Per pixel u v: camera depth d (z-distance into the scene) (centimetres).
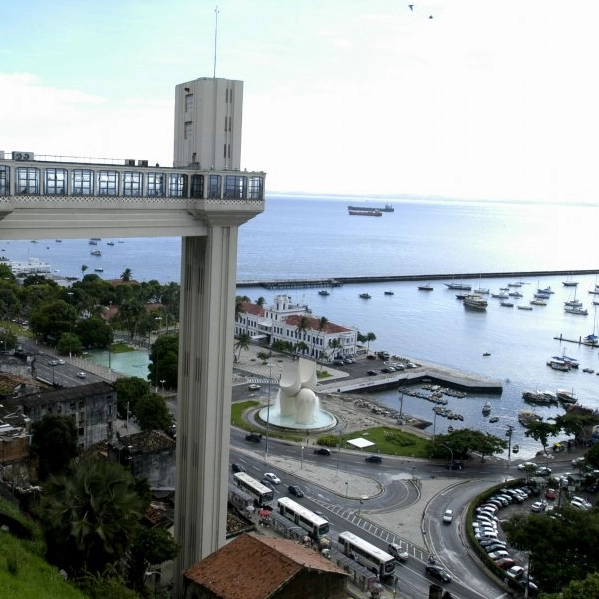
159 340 19350
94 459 6612
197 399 8125
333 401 19275
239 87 7856
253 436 15412
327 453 14838
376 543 10919
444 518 11800
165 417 14612
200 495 8156
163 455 11831
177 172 7438
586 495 13538
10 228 6244
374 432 16538
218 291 7906
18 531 6406
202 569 6456
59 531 5844
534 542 9406
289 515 11556
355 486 13238
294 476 13550
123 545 6141
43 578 5275
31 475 10819
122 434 14888
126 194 7038
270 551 6494
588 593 7294
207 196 7494
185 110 7950
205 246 7838
